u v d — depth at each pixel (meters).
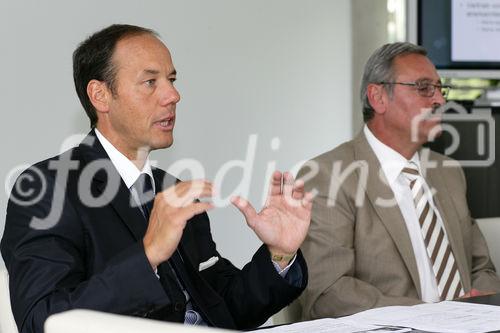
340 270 4.38
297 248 3.29
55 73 5.66
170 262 3.44
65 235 3.16
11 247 3.14
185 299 3.39
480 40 6.68
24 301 2.90
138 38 3.50
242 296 3.48
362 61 6.84
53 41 5.64
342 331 2.54
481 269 4.98
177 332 1.51
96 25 5.82
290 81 6.73
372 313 2.89
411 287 4.51
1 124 5.47
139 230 3.32
